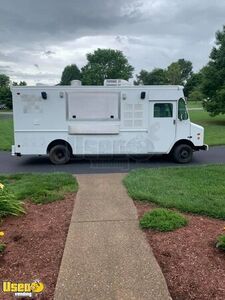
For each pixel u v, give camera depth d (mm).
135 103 10789
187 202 5742
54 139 10906
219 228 4711
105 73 73438
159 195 6238
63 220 5152
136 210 5562
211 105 23703
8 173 9414
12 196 5652
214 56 23906
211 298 3109
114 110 10789
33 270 3660
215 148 14352
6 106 65125
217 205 5602
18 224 5008
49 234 4613
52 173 8836
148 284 3320
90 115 10805
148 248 4094
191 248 4070
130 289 3244
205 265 3674
